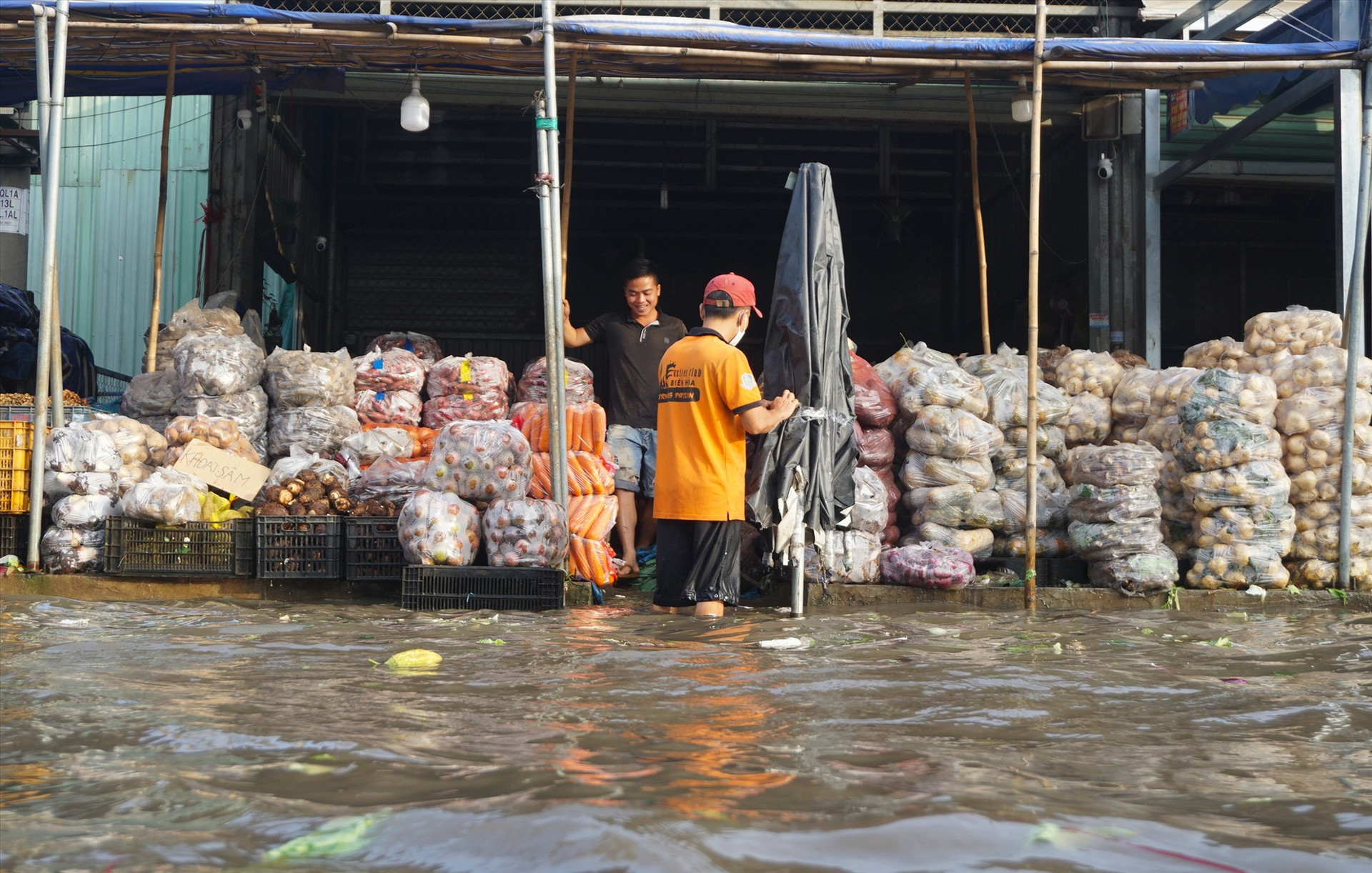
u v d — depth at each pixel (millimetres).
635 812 1585
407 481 6504
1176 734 2465
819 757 2090
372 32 6676
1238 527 6289
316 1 9906
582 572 6387
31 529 6176
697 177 15344
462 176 15109
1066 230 12352
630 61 7398
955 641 4254
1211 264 16172
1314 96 9805
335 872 1360
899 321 16750
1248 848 1533
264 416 7359
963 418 6719
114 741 2162
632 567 6926
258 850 1447
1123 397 7473
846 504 5895
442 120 14758
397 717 2479
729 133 15148
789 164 15383
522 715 2525
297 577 6059
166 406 7340
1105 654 3912
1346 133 8148
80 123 11664
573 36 6676
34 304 9273
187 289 11617
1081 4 10117
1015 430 7078
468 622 4828
